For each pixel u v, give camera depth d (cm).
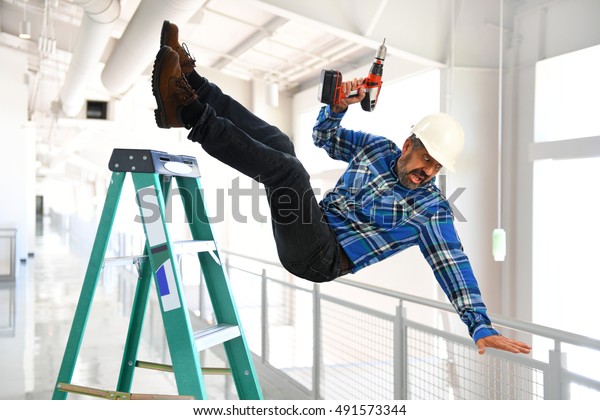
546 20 502
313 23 506
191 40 866
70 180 2812
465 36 539
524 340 530
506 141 545
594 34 454
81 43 629
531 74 516
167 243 191
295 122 1044
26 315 612
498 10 536
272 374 439
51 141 1383
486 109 550
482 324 156
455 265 169
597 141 408
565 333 183
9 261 946
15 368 429
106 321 593
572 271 513
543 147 454
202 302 619
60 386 201
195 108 150
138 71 678
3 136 1002
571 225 513
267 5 493
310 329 729
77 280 870
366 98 178
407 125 735
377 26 520
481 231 556
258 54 888
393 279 729
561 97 502
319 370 369
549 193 517
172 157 215
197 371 183
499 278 558
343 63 845
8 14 898
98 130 1210
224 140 149
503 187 548
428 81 705
